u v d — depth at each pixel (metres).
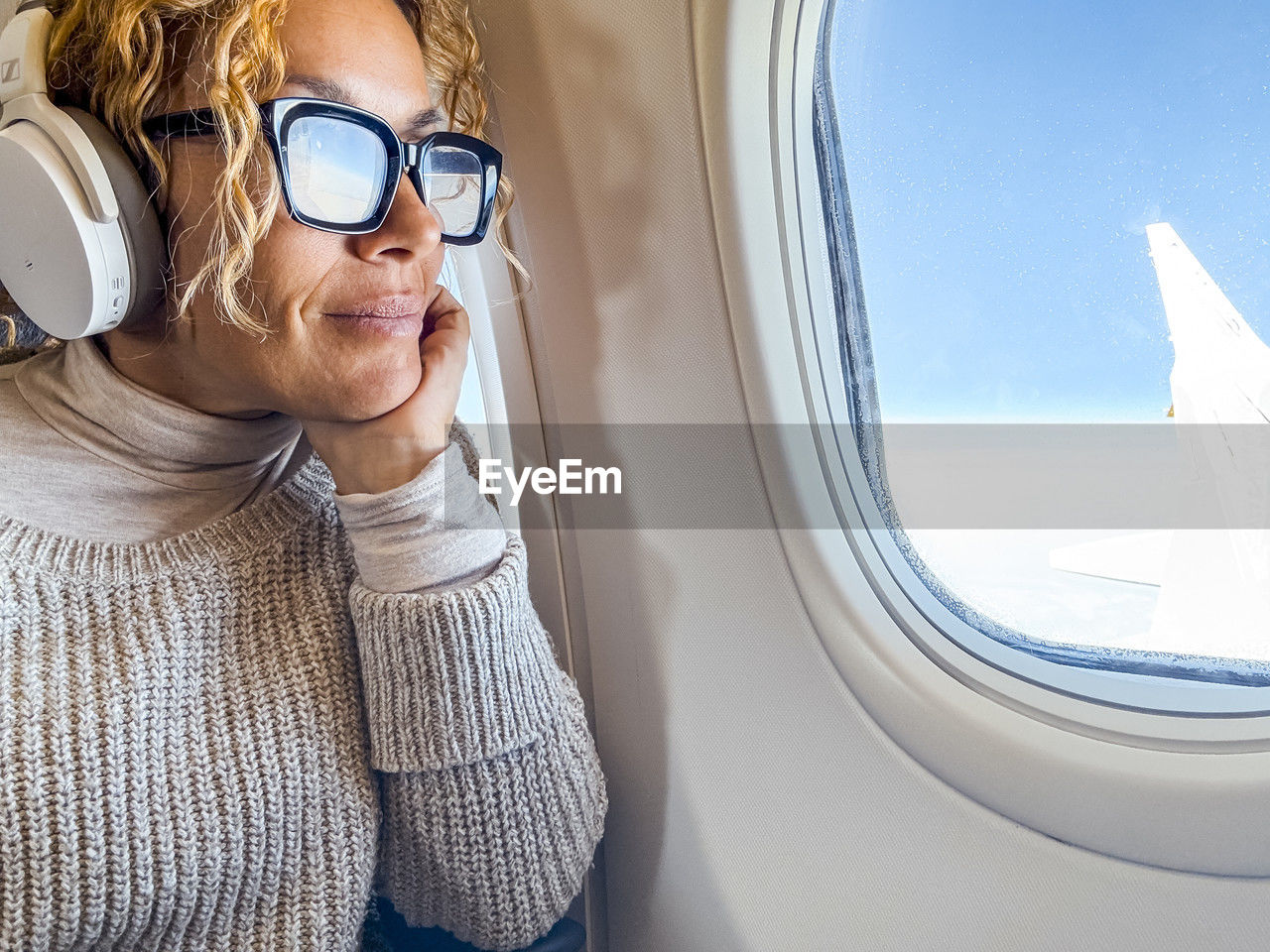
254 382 0.84
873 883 1.01
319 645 0.95
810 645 1.03
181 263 0.81
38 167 0.73
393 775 0.98
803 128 0.96
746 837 1.12
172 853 0.84
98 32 0.77
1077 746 0.86
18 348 1.06
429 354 0.99
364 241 0.81
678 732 1.17
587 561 1.23
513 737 0.97
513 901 1.01
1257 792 0.77
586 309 1.14
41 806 0.79
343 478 0.94
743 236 0.97
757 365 0.99
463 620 0.92
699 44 0.94
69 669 0.82
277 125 0.74
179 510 0.91
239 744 0.89
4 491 0.83
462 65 1.00
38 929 0.80
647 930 1.25
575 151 1.08
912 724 0.94
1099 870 0.86
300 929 0.92
